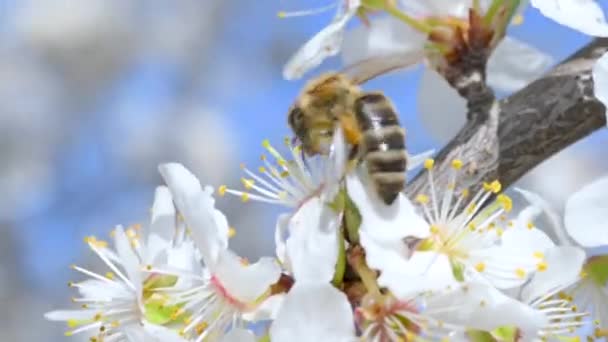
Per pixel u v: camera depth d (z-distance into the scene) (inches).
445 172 11.1
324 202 10.6
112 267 11.0
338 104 11.0
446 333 10.3
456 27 11.4
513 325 10.3
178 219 11.0
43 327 22.9
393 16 11.5
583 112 11.2
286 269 10.6
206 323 10.7
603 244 10.9
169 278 10.8
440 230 10.6
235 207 23.2
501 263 10.6
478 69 11.4
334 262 10.4
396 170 10.6
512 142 11.2
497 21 11.4
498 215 10.7
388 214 10.5
